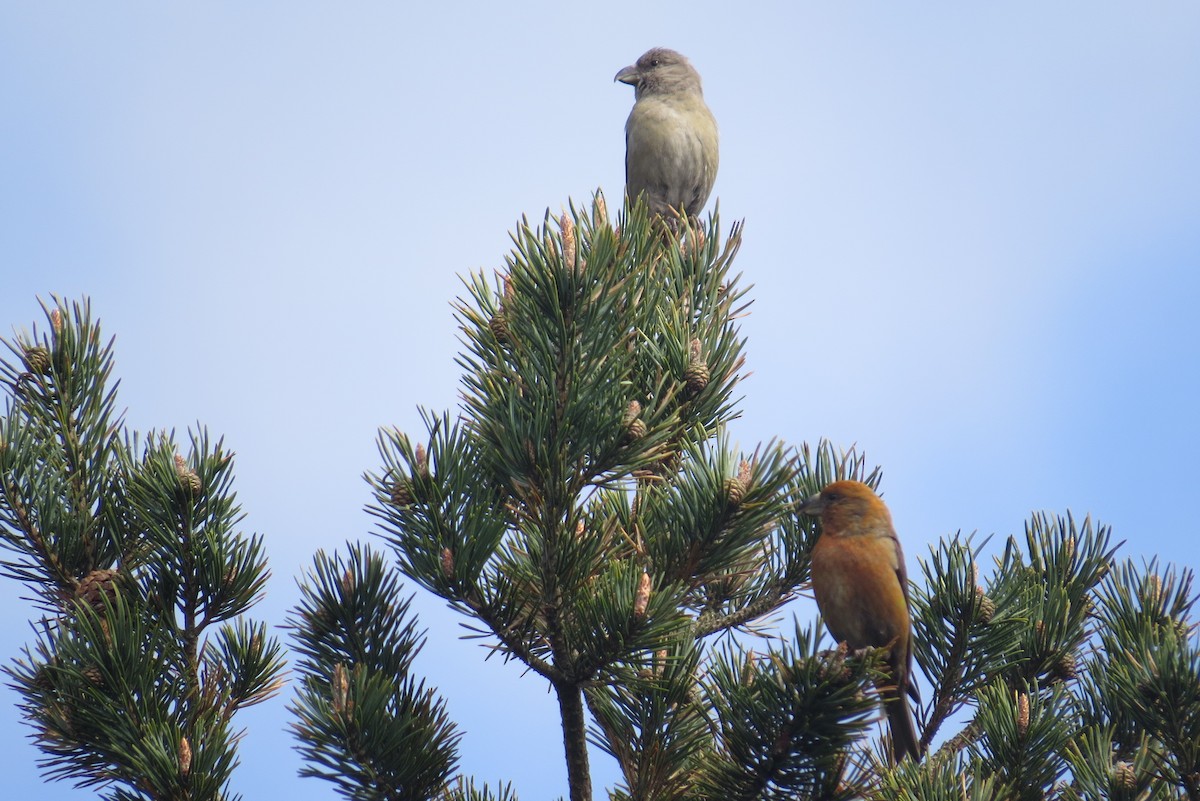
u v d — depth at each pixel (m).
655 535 7.71
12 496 7.43
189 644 7.50
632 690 7.43
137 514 7.70
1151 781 6.91
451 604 7.15
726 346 8.72
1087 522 9.07
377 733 6.91
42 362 7.85
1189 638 7.61
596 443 7.43
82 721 6.84
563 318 7.29
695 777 7.12
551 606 7.04
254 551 7.66
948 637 8.62
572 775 7.11
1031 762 7.32
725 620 8.82
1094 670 8.02
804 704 6.41
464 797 7.19
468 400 7.49
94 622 6.91
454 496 7.17
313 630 7.86
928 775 6.73
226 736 6.93
